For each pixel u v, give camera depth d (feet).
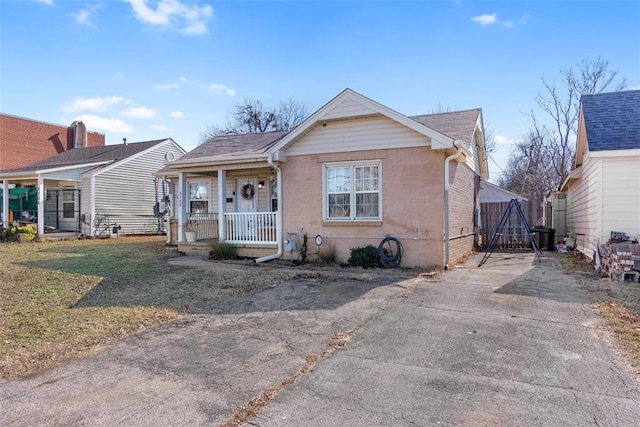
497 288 23.71
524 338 15.08
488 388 11.12
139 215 73.10
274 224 38.11
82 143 103.96
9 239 58.18
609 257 26.96
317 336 15.93
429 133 30.32
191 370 12.89
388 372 12.33
